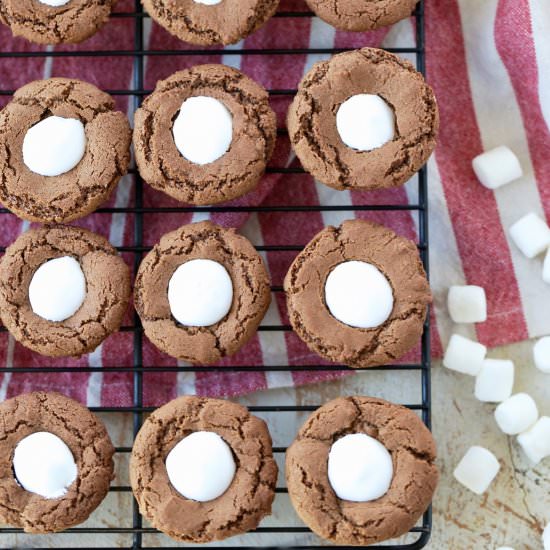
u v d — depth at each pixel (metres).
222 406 0.64
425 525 0.66
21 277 0.66
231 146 0.65
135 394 0.67
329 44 0.70
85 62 0.70
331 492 0.63
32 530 0.64
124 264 0.66
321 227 0.70
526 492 0.70
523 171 0.71
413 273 0.65
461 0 0.70
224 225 0.69
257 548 0.67
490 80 0.71
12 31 0.67
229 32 0.65
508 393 0.70
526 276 0.71
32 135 0.65
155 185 0.65
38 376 0.70
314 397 0.70
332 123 0.65
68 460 0.64
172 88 0.65
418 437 0.63
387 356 0.65
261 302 0.65
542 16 0.68
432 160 0.70
